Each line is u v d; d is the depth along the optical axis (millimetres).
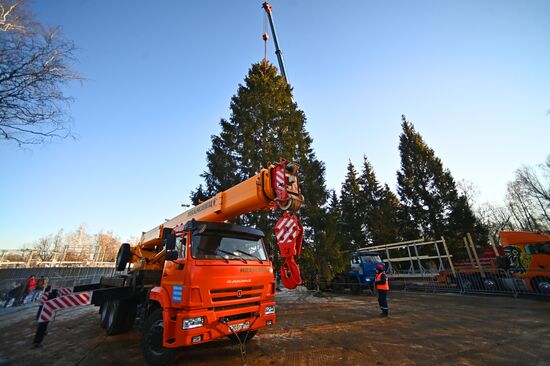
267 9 27375
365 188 34844
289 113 16141
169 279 4906
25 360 5203
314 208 15477
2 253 25703
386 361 4707
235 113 16734
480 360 4629
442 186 26953
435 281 16359
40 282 16297
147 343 4844
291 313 9547
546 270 11648
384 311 8758
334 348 5477
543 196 32906
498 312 8820
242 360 4738
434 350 5227
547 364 4336
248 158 14477
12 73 7336
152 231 8414
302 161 16234
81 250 34594
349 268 16375
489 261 15117
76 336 7141
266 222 13844
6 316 10852
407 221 28078
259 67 17984
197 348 5613
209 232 5188
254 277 5133
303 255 14086
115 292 6625
